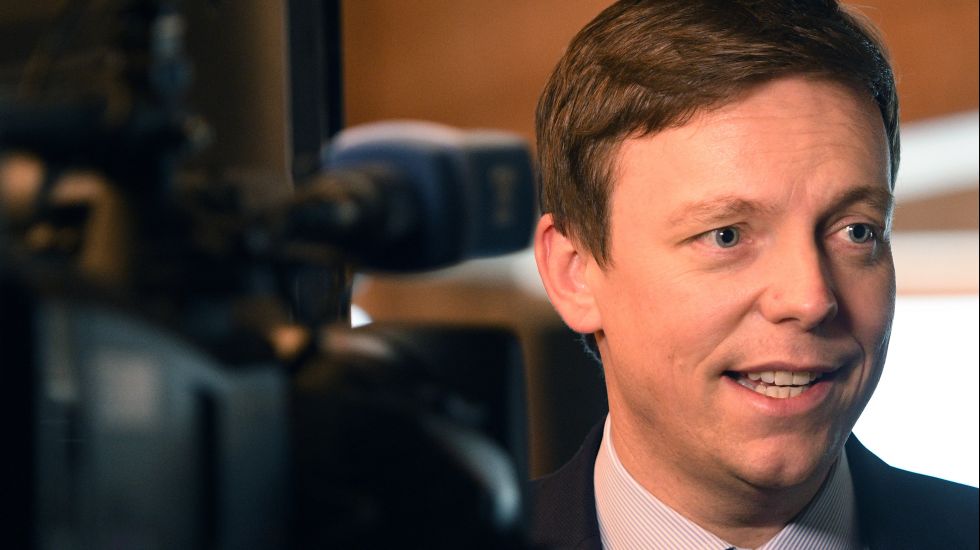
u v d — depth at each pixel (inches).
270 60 118.8
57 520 62.3
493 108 276.5
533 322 230.1
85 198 69.5
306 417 66.9
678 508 127.1
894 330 273.3
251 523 63.9
